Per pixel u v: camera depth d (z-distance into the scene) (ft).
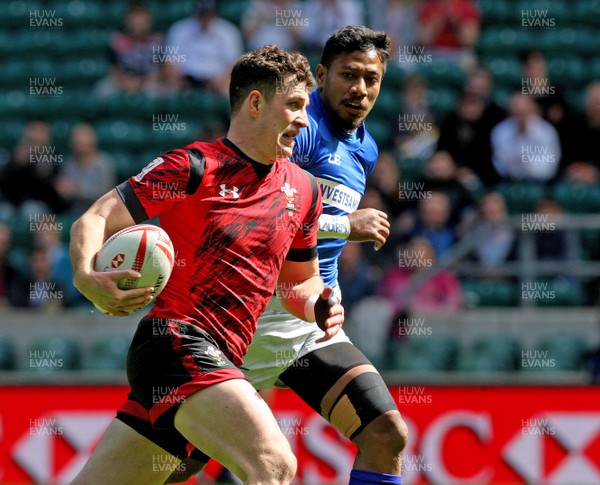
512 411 99.71
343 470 97.30
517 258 121.90
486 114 139.85
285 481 45.83
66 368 121.60
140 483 50.57
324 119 61.93
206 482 93.35
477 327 120.26
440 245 123.13
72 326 124.36
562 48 177.37
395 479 56.70
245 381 47.67
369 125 156.87
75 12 188.03
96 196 141.79
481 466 98.94
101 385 99.81
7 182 140.77
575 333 120.78
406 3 170.81
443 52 171.73
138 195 47.42
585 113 148.15
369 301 118.32
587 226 121.19
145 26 171.22
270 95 49.06
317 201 53.21
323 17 168.35
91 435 99.14
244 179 49.29
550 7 182.50
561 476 99.04
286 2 168.96
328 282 63.62
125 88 168.96
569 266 120.98
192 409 46.91
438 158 128.36
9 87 176.14
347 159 62.59
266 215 49.62
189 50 167.94
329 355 59.47
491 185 139.13
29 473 98.48
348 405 57.57
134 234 47.16
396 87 166.61
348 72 60.64
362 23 170.91
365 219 61.72
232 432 45.93
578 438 99.45
